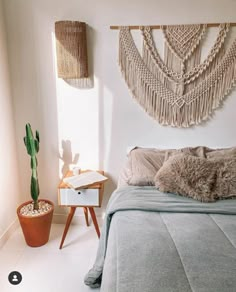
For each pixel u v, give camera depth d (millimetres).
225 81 2135
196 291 972
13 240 2268
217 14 2021
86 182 2055
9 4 2070
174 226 1427
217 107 2197
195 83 2156
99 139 2346
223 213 1583
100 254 1724
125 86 2211
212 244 1265
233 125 2240
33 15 2090
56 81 2225
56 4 2062
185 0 2012
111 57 2156
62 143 2369
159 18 2059
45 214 2109
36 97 2270
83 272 1905
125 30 2088
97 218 2512
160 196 1739
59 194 2066
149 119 2268
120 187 1914
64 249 2158
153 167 2004
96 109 2277
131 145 2346
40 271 1909
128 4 2043
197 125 2254
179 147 2314
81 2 2051
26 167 2441
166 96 2189
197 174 1769
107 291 1004
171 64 2133
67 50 2039
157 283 1009
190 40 2068
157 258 1149
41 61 2184
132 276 1048
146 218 1504
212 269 1088
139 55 2135
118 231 1385
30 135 2020
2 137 2143
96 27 2094
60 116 2305
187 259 1149
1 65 2088
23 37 2137
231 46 2066
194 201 1690
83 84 2223
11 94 2264
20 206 2227
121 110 2268
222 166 1824
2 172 2160
